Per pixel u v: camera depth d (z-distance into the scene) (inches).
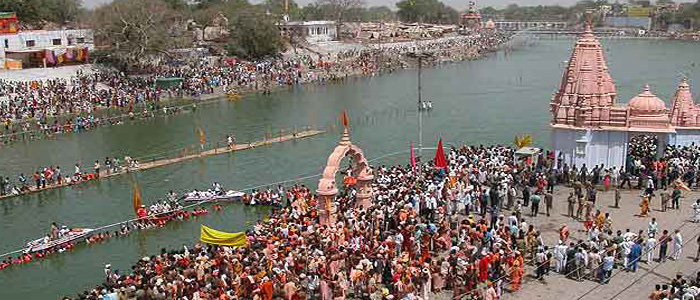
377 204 1325.0
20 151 2420.0
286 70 4520.2
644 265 1059.9
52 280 1352.1
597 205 1373.0
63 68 3646.7
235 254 1118.4
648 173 1498.5
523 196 1395.2
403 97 3811.5
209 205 1793.8
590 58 1606.8
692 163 1557.6
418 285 964.6
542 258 1031.0
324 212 1250.6
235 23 4736.7
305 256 1056.8
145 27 3848.4
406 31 7800.2
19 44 3772.1
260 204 1776.6
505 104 3533.5
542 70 5319.9
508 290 995.3
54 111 3021.7
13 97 3068.4
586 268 1021.8
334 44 5876.0
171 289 990.4
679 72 4940.9
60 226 1659.7
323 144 2559.1
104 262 1434.5
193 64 4210.1
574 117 1605.6
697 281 902.4
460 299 956.0
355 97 3814.0
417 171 1711.4
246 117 3139.8
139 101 3390.7
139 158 2327.8
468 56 6628.9
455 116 3171.8
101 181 2050.9
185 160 2304.4
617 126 1571.1
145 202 1833.2
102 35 3880.4
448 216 1275.8
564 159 1640.0
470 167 1609.3
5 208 1804.9
